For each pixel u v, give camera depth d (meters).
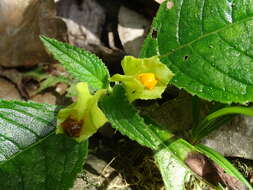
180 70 0.14
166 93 0.17
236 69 0.13
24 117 0.13
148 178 0.15
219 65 0.14
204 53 0.14
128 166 0.15
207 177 0.14
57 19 0.19
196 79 0.14
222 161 0.14
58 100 0.18
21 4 0.19
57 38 0.19
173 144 0.14
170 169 0.14
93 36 0.20
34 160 0.13
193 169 0.14
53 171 0.13
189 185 0.15
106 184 0.15
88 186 0.14
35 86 0.18
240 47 0.13
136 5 0.20
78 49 0.13
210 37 0.14
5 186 0.12
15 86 0.18
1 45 0.19
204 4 0.14
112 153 0.16
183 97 0.17
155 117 0.16
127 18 0.20
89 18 0.20
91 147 0.16
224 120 0.15
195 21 0.14
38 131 0.13
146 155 0.16
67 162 0.13
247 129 0.16
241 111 0.14
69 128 0.11
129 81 0.12
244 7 0.14
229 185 0.14
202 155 0.14
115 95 0.13
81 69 0.13
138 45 0.19
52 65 0.19
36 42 0.19
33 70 0.19
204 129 0.15
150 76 0.12
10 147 0.13
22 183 0.12
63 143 0.13
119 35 0.19
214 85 0.13
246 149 0.16
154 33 0.15
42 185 0.12
